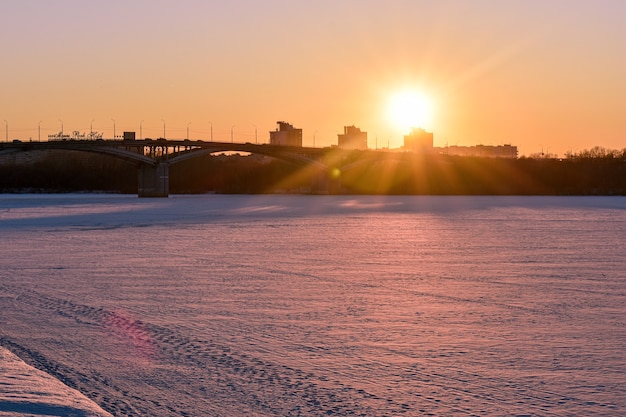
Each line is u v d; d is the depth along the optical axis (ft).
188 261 140.36
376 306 87.66
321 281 110.83
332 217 322.14
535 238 201.26
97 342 68.03
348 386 54.24
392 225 263.90
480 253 157.38
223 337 70.33
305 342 68.18
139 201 569.64
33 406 45.11
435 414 48.08
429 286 105.40
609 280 111.96
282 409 49.14
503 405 49.78
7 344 67.10
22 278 114.21
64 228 248.52
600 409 48.83
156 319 79.30
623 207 436.76
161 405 49.75
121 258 146.10
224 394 52.34
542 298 93.97
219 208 428.15
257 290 101.09
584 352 64.08
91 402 47.26
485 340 68.85
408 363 60.54
